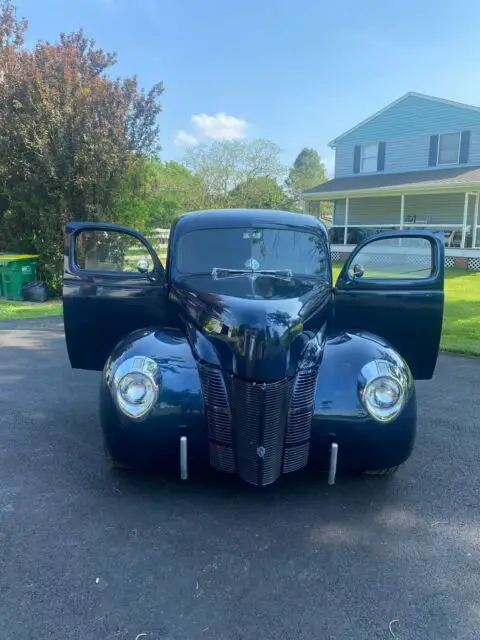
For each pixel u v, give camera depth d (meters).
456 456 4.05
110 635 2.22
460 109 22.92
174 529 3.00
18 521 3.05
